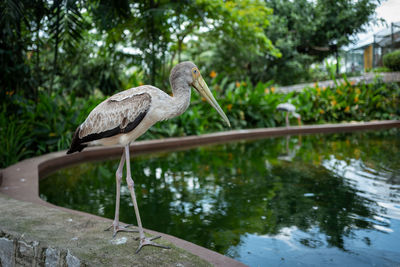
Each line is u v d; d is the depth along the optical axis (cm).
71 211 299
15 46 716
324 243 269
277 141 853
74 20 704
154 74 954
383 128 1064
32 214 272
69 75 1226
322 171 506
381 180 448
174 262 196
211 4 1004
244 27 1195
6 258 237
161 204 376
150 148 741
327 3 2053
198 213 345
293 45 2008
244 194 407
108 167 582
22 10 615
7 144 577
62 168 577
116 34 1040
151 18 927
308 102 1231
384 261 237
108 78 1174
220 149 748
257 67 2025
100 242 221
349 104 1277
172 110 240
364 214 328
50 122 691
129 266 189
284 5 2012
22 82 738
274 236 285
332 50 2178
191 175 508
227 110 1105
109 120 232
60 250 209
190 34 1353
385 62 1928
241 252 257
